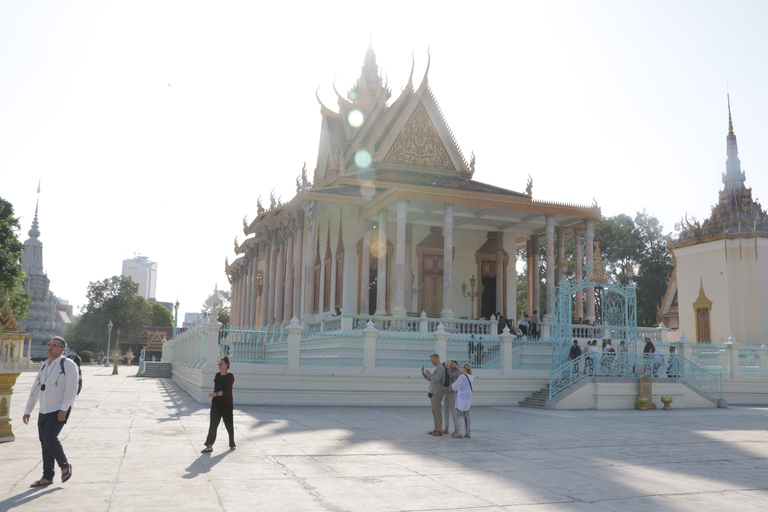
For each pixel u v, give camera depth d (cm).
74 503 712
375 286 3578
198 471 912
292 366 2209
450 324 2877
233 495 768
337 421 1677
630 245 6450
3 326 4294
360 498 769
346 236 3638
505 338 2489
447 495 796
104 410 1750
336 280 3772
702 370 2611
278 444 1209
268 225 4431
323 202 3428
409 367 2361
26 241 10425
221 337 2430
